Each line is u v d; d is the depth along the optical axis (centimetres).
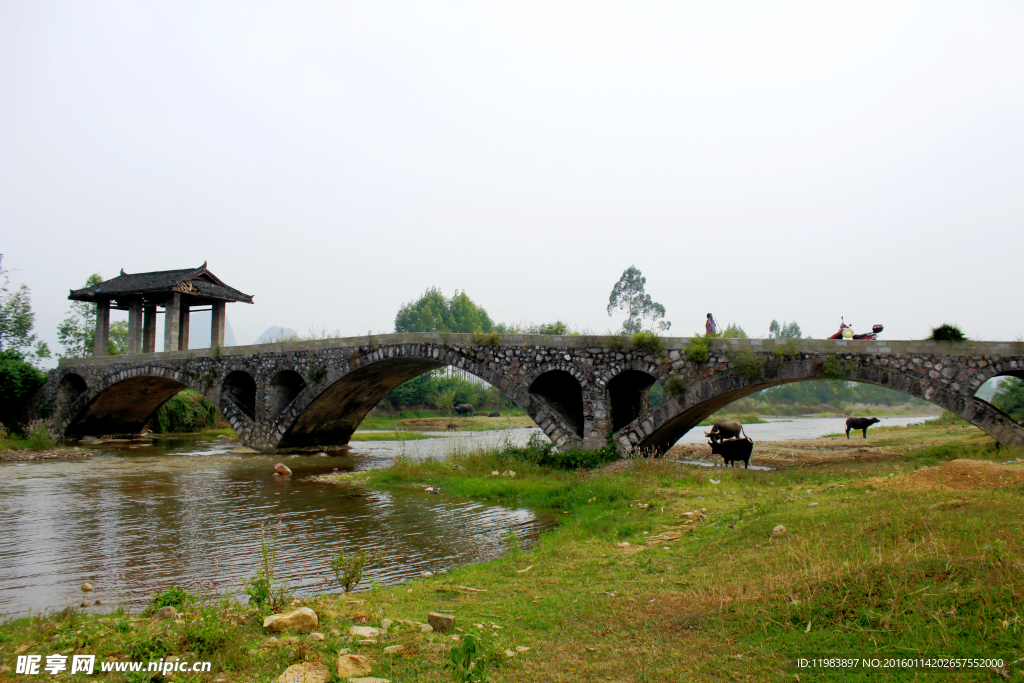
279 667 561
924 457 2078
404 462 2516
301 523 1561
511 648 624
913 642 511
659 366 2375
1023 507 826
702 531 1116
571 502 1677
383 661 579
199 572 1133
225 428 5769
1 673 537
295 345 3475
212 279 4612
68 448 3738
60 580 1095
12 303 5150
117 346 6712
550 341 2592
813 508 1034
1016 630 494
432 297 9400
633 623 669
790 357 2164
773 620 604
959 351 1948
